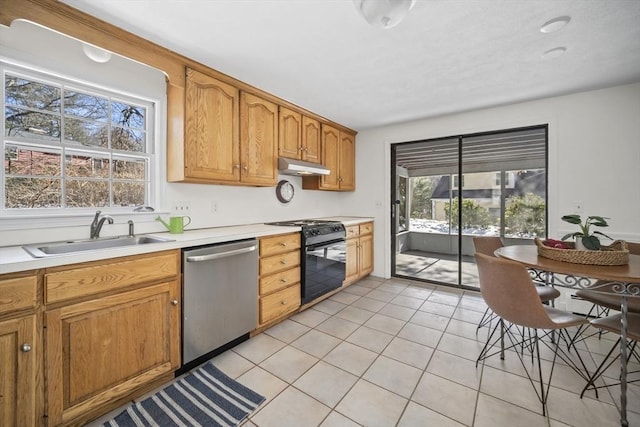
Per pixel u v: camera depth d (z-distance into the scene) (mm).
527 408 1446
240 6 1462
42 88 1678
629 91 2459
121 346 1418
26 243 1557
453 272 3994
